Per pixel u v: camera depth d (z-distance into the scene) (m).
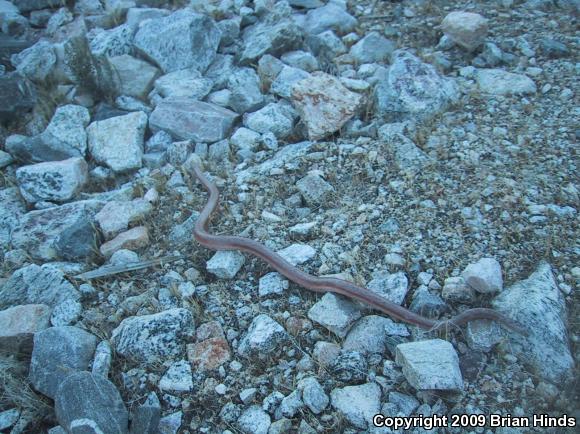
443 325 0.84
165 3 1.71
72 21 1.68
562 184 1.04
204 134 1.25
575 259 0.93
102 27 1.66
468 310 0.85
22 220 1.11
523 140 1.12
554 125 1.15
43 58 1.47
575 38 1.36
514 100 1.22
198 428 0.81
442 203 1.03
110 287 1.00
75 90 1.42
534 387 0.79
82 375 0.81
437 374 0.76
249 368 0.85
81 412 0.78
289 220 1.06
